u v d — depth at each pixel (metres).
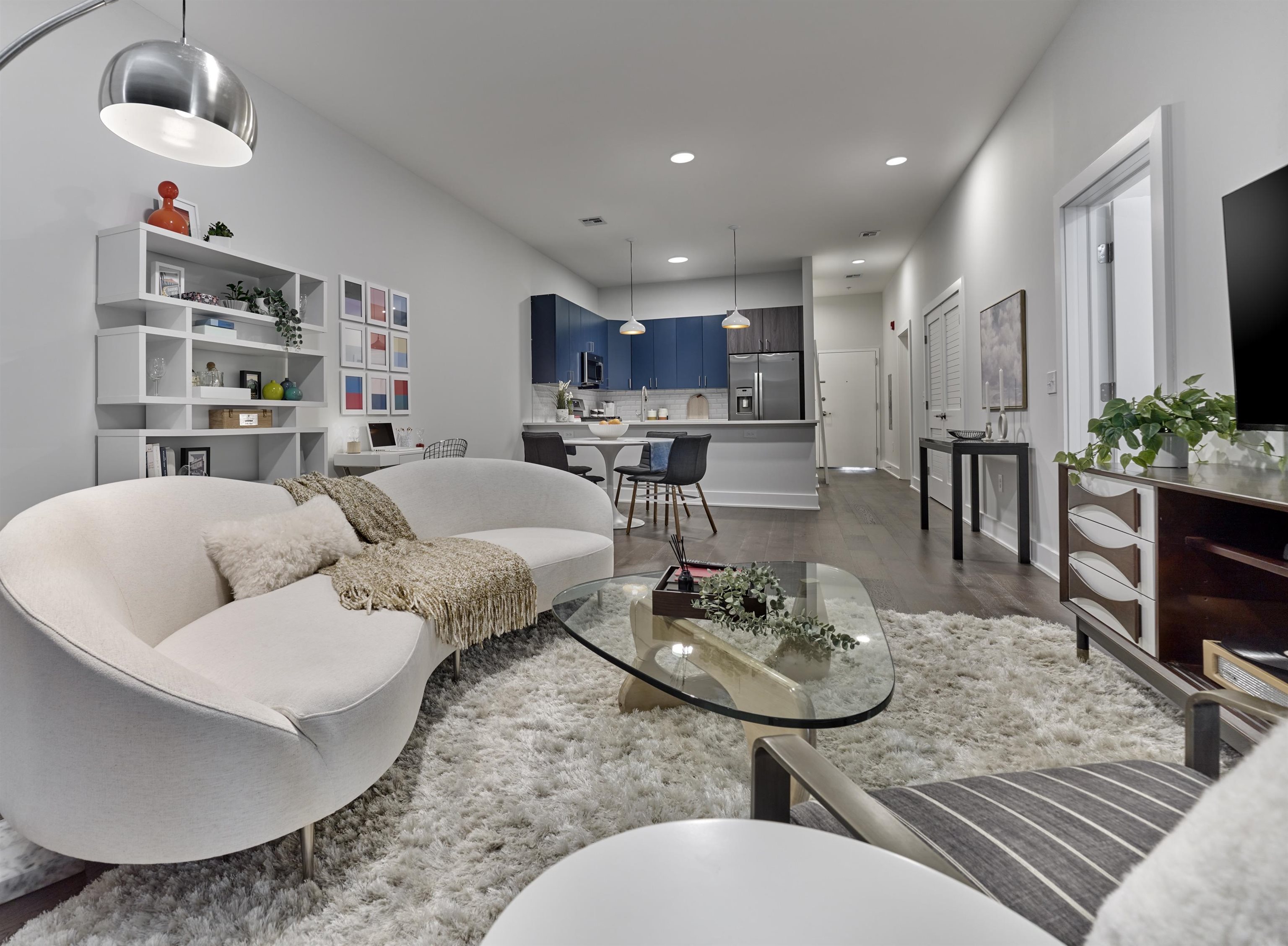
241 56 3.27
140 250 2.55
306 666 1.33
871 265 7.94
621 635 1.60
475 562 2.19
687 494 6.64
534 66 3.42
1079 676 2.00
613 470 5.32
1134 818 0.73
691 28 3.13
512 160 4.59
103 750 1.02
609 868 0.42
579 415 7.64
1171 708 1.77
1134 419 1.96
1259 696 1.34
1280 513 1.64
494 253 5.98
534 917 0.38
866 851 0.44
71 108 2.56
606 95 3.73
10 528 1.24
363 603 1.75
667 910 0.38
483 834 1.29
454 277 5.30
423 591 1.87
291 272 3.29
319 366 3.54
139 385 2.53
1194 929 0.27
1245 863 0.26
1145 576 1.75
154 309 2.73
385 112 3.88
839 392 10.30
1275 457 1.85
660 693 1.84
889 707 1.80
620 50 3.30
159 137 1.73
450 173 4.80
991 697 1.85
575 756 1.59
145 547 1.67
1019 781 0.84
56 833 1.05
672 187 5.17
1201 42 2.13
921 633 2.41
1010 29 3.18
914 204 5.66
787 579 2.07
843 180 5.10
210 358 3.14
